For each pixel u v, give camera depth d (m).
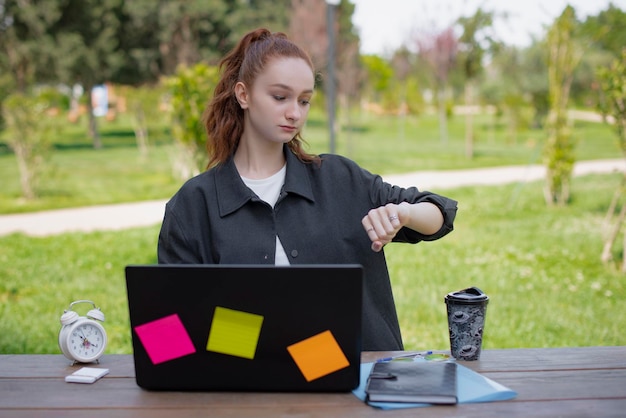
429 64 23.98
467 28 18.38
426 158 18.23
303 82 1.84
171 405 1.51
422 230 1.84
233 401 1.52
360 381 1.61
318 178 2.00
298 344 1.53
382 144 23.61
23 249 7.29
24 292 5.57
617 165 14.63
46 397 1.58
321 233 1.93
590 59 24.97
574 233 7.78
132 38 31.14
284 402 1.50
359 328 1.51
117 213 10.16
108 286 5.71
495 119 34.94
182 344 1.55
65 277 6.04
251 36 1.99
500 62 27.52
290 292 1.50
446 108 33.62
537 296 5.23
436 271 6.04
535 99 27.72
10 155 19.86
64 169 16.23
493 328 4.45
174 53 29.64
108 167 16.88
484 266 6.22
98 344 1.86
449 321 1.80
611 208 7.34
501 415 1.42
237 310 1.52
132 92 19.64
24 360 1.87
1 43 26.45
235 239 1.89
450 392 1.47
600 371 1.68
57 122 12.22
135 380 1.67
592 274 5.94
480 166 15.88
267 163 1.99
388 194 1.99
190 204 1.94
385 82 32.03
